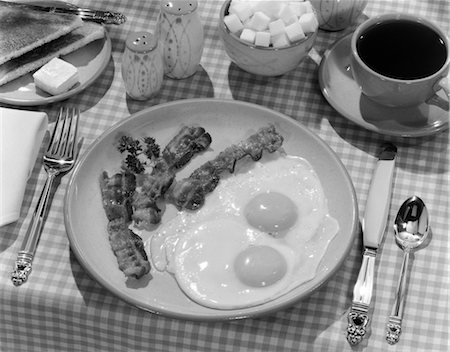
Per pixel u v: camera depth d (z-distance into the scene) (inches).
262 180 28.1
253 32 30.0
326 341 25.2
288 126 29.2
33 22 32.3
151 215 26.9
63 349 27.3
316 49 33.3
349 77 31.7
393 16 30.1
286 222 27.0
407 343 25.1
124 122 28.9
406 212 27.6
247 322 25.4
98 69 31.7
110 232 26.6
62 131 29.6
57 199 28.1
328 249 26.4
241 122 29.7
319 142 28.5
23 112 29.2
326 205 27.5
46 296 25.9
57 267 26.4
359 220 27.9
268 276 25.5
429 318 25.6
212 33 33.9
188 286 25.4
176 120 29.7
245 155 28.5
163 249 26.5
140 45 29.5
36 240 26.8
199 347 25.8
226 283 25.6
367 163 29.5
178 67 31.4
